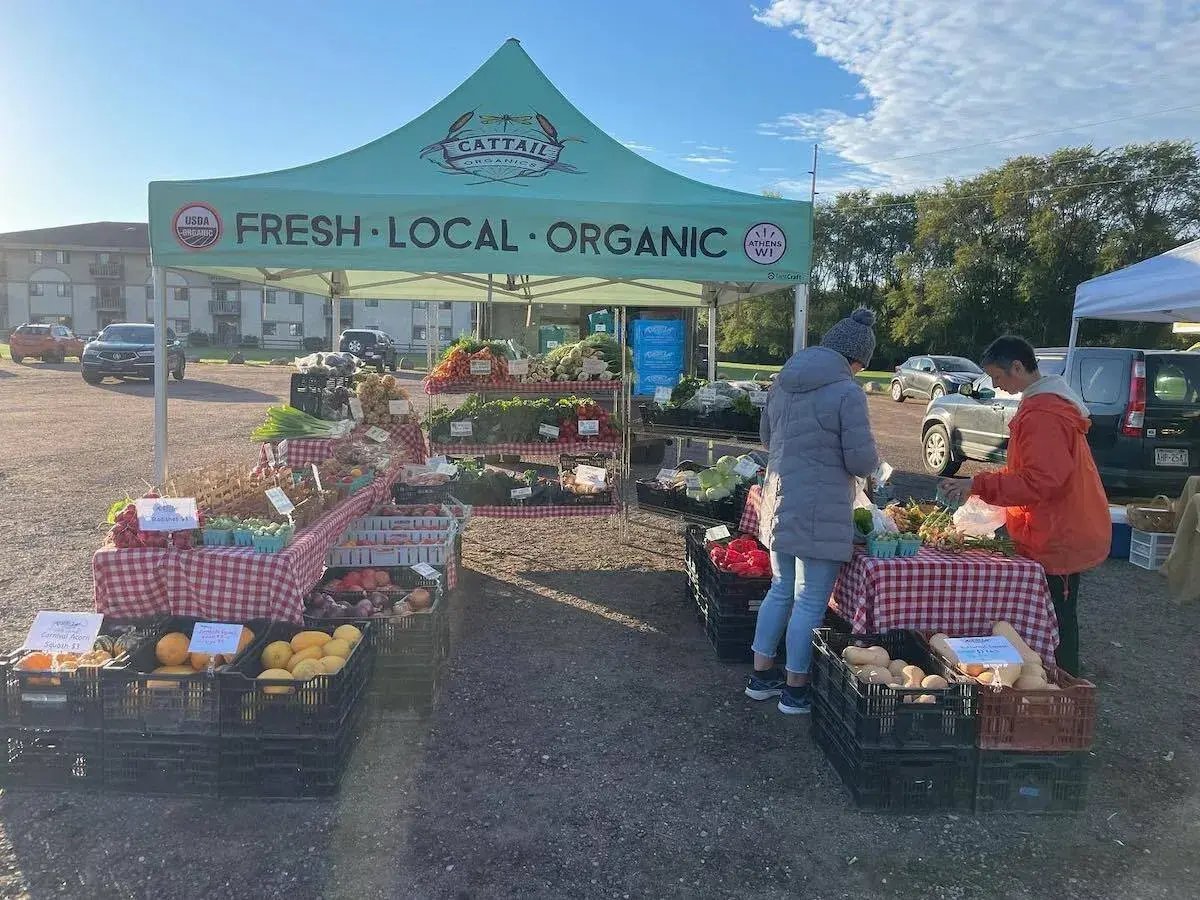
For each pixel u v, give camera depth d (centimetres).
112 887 272
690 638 507
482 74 579
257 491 420
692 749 372
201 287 7062
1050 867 294
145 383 2306
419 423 732
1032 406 379
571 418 716
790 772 354
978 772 323
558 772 350
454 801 326
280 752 321
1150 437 810
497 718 397
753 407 662
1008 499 376
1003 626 369
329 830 305
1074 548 383
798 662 396
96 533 711
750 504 552
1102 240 3759
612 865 290
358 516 500
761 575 466
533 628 519
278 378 2714
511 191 531
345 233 512
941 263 4281
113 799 321
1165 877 290
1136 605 590
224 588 361
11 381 2241
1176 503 667
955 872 291
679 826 314
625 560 676
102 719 320
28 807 314
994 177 4091
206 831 303
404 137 561
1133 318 798
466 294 942
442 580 456
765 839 307
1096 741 390
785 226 536
